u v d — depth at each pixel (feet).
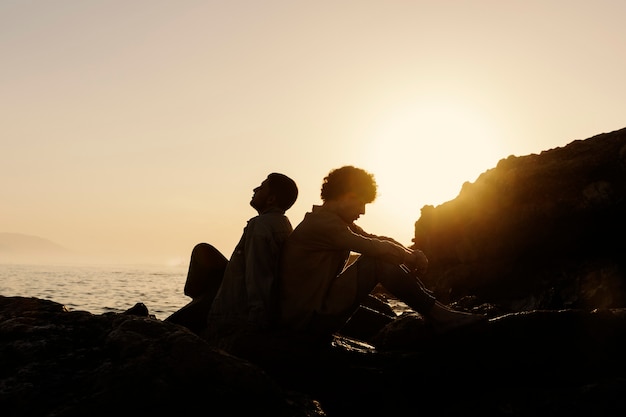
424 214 52.80
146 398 8.86
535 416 11.23
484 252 43.47
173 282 137.39
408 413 12.10
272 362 12.32
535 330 12.74
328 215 13.11
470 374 12.68
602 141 37.45
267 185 14.20
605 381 11.51
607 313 12.85
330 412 11.84
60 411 8.40
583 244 37.22
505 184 41.63
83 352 10.09
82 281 128.36
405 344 13.53
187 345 9.89
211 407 9.05
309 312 12.97
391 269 12.85
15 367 9.60
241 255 13.84
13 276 157.79
